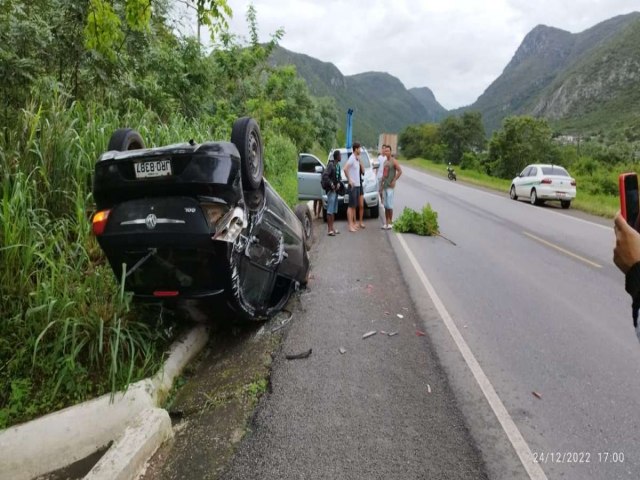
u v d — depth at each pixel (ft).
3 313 10.94
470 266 23.84
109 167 10.87
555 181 53.67
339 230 33.83
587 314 17.15
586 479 8.57
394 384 11.78
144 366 11.18
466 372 12.50
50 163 14.64
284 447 9.36
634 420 10.44
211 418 10.52
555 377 12.33
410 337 14.69
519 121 137.39
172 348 12.79
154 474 8.82
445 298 18.57
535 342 14.55
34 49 18.52
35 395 10.18
